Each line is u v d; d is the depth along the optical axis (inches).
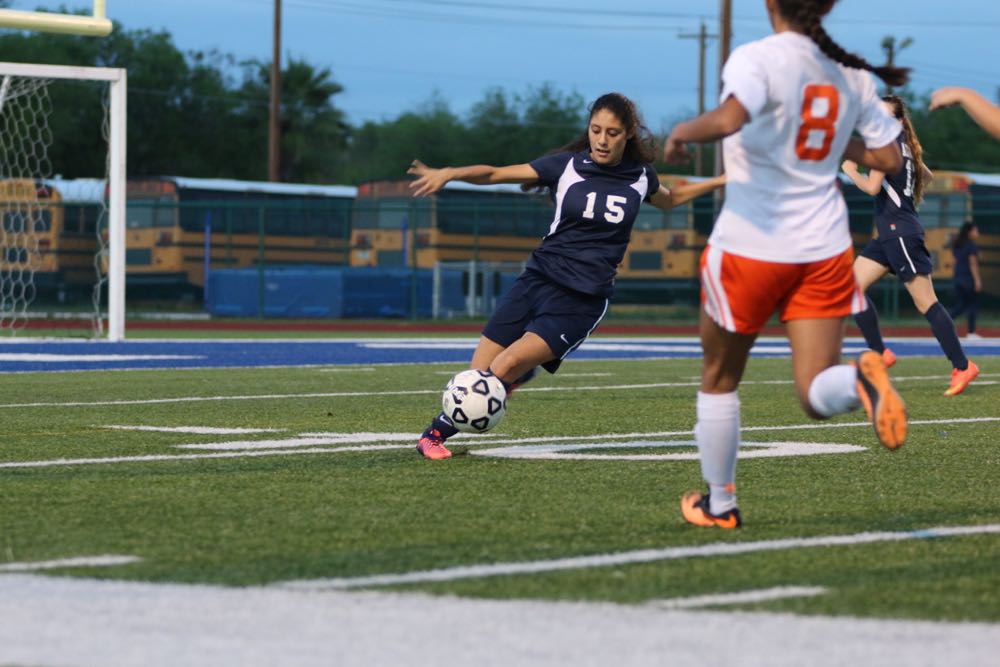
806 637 386.9
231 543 532.7
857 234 3882.9
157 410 1130.0
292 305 4020.7
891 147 555.5
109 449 853.8
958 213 3843.5
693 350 2287.2
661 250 4013.3
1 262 3850.9
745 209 532.7
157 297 4042.8
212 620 407.5
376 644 379.9
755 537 548.7
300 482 706.8
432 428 813.2
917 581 462.6
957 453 843.4
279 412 1115.9
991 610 419.8
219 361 1856.5
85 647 378.3
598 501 644.1
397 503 636.7
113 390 1343.5
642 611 417.7
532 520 589.6
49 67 2159.2
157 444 882.8
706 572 476.7
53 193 3949.3
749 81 507.8
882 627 398.0
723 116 503.5
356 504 633.0
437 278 3941.9
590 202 797.9
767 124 522.6
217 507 622.8
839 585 456.1
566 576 470.3
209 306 4030.5
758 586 454.3
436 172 759.7
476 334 3112.7
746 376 1608.0
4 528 566.6
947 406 1196.5
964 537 549.0
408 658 366.0
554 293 808.9
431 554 510.6
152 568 484.4
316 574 473.7
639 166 807.1
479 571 478.3
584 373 1643.7
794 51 522.0
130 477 722.8
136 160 7677.2
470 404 804.0
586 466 775.1
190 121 7805.1
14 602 430.9
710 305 546.9
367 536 548.4
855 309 539.8
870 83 545.0
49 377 1525.6
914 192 1294.3
